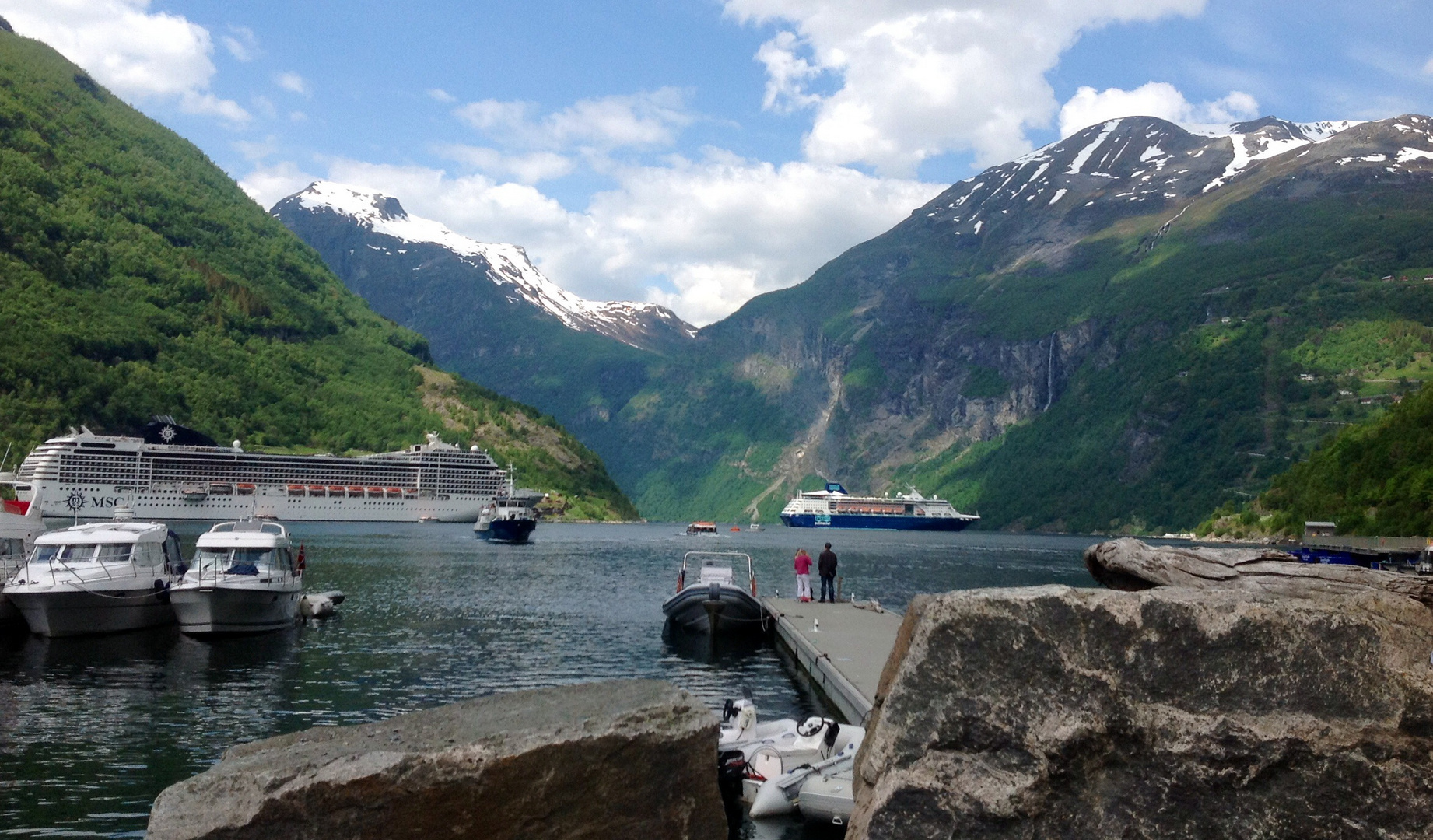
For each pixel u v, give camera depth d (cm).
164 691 2544
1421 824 606
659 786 778
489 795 717
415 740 749
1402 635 655
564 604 5047
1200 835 627
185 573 3616
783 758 1620
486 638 3678
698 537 19525
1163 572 1016
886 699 747
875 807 675
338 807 696
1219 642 659
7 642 3281
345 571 7350
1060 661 671
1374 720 633
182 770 1791
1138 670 664
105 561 3475
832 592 4253
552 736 743
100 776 1741
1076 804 646
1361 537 11038
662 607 4900
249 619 3562
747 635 3772
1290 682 647
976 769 663
